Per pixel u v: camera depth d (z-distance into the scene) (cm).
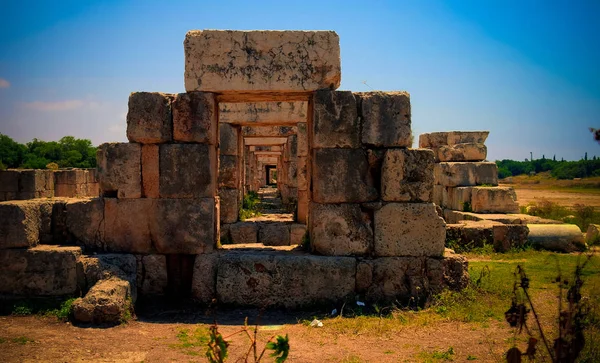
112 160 743
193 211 734
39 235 729
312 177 767
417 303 714
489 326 589
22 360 480
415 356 499
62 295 682
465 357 489
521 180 7169
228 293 710
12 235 682
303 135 1270
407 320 633
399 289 725
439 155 1761
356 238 731
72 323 612
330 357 502
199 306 710
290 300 709
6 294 680
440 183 1758
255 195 2203
